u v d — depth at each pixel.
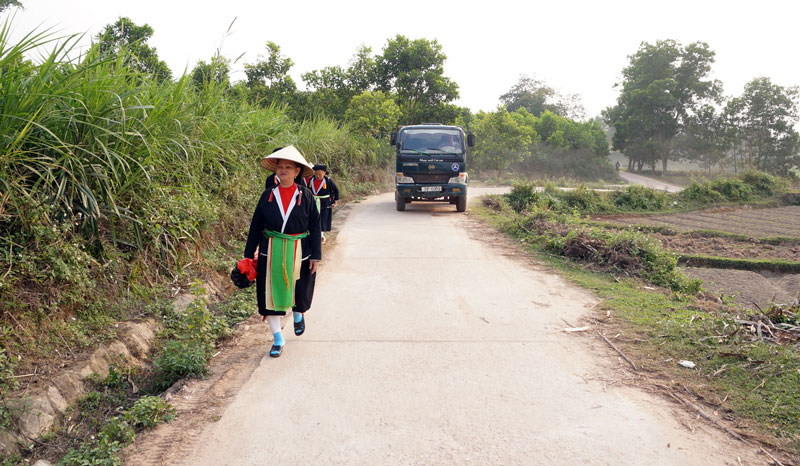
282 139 10.18
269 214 4.14
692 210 21.42
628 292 6.45
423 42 29.55
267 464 2.89
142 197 5.35
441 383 3.88
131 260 5.23
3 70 4.22
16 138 4.02
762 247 13.82
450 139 13.41
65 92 4.52
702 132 63.56
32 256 3.93
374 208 14.51
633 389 3.77
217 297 5.95
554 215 11.43
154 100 6.01
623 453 2.96
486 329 5.08
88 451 2.96
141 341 4.42
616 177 57.06
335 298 6.13
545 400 3.61
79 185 4.38
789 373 3.73
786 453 2.93
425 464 2.87
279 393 3.74
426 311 5.66
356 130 23.98
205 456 2.97
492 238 10.13
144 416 3.31
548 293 6.39
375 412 3.45
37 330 3.85
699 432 3.18
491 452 2.98
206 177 7.39
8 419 3.04
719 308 6.06
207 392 3.77
